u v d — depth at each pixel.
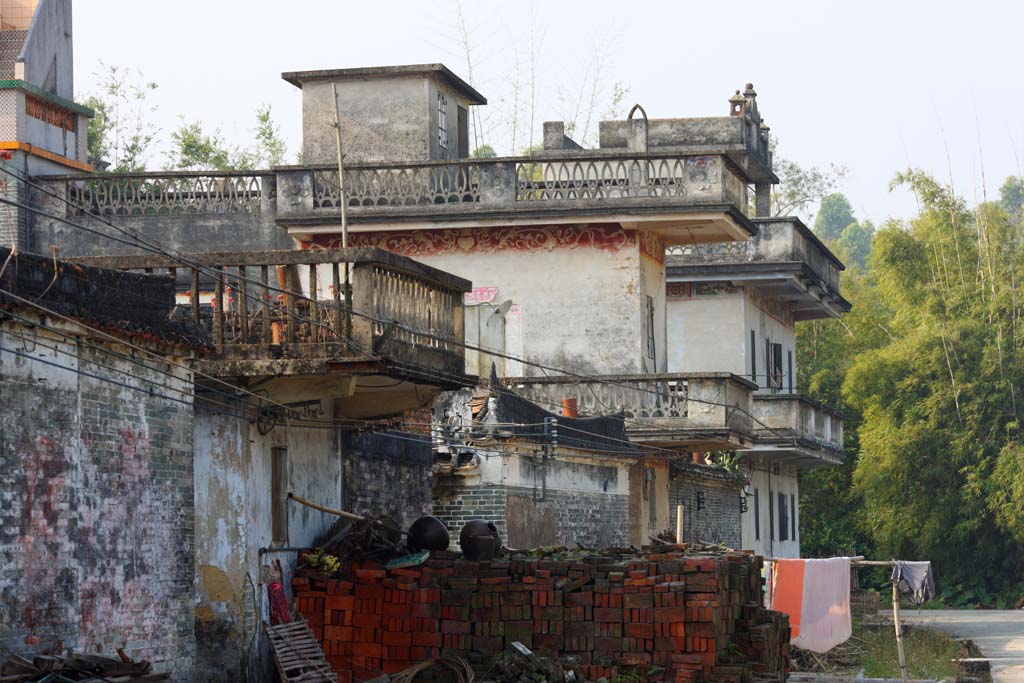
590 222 33.44
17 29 34.72
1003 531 60.94
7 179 33.16
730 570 23.03
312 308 18.58
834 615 30.91
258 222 34.25
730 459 45.56
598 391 33.00
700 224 33.59
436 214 33.09
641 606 21.17
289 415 20.09
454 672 20.50
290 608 20.69
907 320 65.38
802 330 71.88
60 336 15.01
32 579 14.38
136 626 16.25
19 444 14.27
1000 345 61.94
